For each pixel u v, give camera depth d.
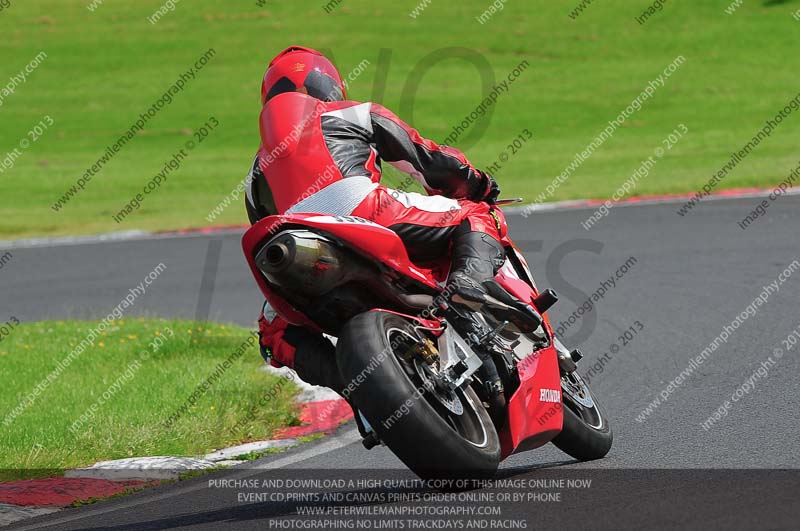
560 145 127.69
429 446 16.64
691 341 34.66
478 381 18.66
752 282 45.00
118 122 159.00
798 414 23.45
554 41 191.62
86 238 82.25
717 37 187.62
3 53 197.62
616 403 27.12
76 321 47.56
